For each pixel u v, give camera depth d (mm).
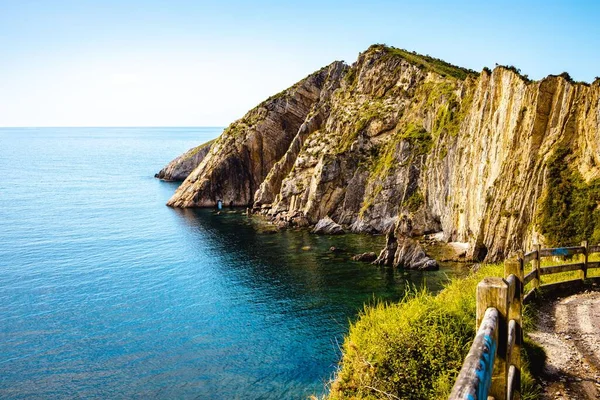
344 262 64875
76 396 33062
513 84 61688
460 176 74562
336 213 97062
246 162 130125
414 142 90562
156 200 131000
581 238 42656
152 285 56938
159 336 42375
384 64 117562
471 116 74938
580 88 50969
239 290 54375
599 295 16141
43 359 38500
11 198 131125
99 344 41000
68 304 50656
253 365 36312
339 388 12133
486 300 5379
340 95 126688
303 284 55750
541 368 10523
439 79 100500
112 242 79938
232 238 82625
